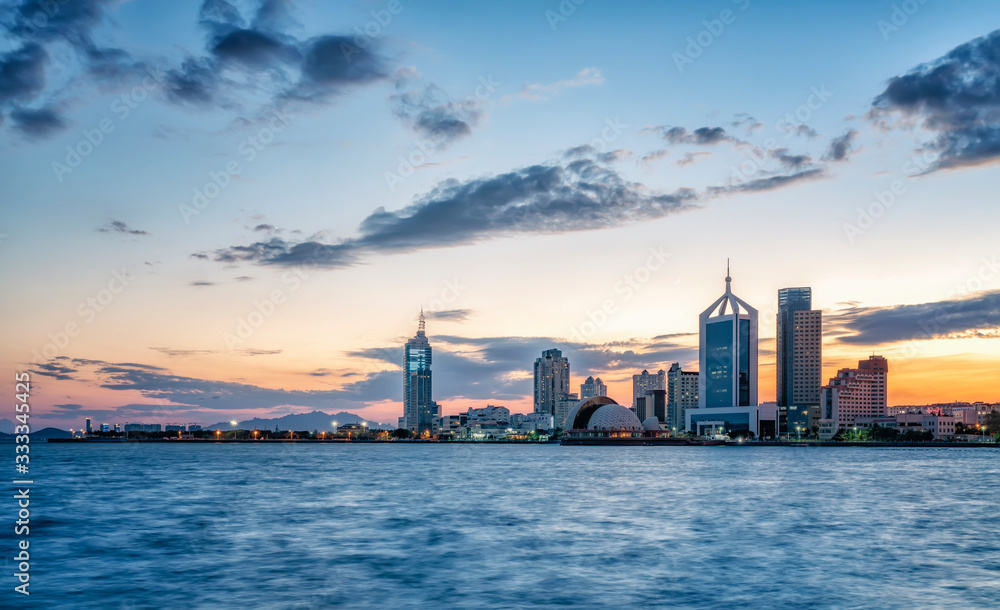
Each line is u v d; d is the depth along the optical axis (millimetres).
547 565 48062
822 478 130125
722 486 110562
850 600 38938
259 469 167375
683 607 37625
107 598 39875
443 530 63469
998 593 40406
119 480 128000
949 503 85625
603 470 159750
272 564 48656
